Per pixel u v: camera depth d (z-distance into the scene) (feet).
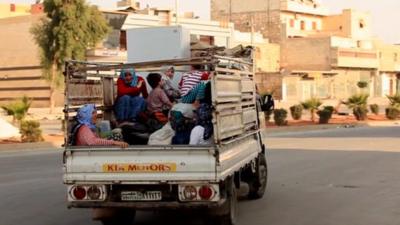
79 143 27.20
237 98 29.27
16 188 42.96
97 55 174.09
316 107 130.82
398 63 314.76
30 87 198.29
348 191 40.27
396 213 32.53
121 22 188.03
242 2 296.71
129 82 31.83
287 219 31.22
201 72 30.01
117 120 31.32
